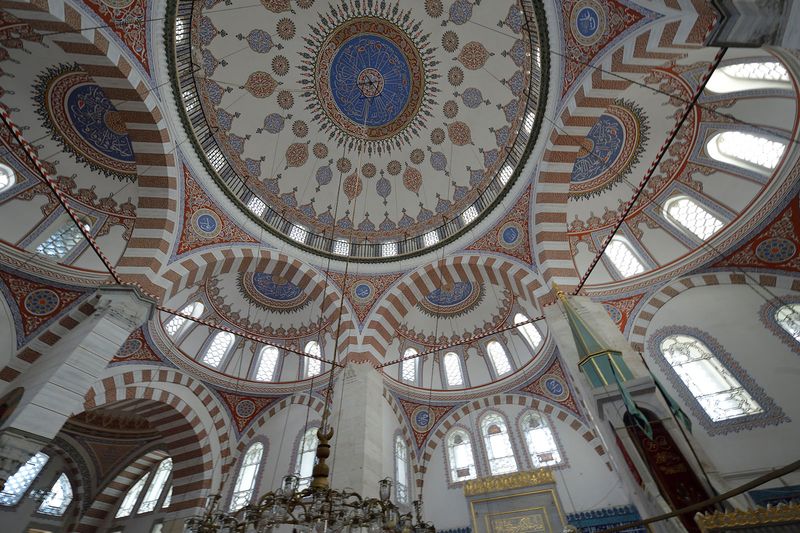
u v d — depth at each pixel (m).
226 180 11.86
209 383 13.12
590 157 12.20
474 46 12.22
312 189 13.88
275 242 12.40
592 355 7.84
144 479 15.52
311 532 5.46
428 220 13.77
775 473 3.45
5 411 7.10
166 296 10.16
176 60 9.90
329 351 14.00
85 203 10.90
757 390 9.09
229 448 13.16
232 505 12.02
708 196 11.02
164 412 12.62
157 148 10.12
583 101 9.44
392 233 13.98
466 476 12.47
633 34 8.17
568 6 8.86
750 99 9.83
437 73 13.09
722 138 10.83
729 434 8.92
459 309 15.13
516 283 11.30
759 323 9.69
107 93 9.16
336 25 12.69
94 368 7.55
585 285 11.30
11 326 8.80
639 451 6.62
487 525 10.88
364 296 12.76
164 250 10.22
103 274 9.62
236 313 14.42
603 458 11.34
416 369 14.77
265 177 13.06
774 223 9.44
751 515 5.02
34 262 9.21
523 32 10.88
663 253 11.45
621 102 11.10
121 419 15.18
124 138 11.03
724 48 4.97
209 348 13.80
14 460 6.20
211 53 11.34
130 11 8.59
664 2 7.44
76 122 10.62
